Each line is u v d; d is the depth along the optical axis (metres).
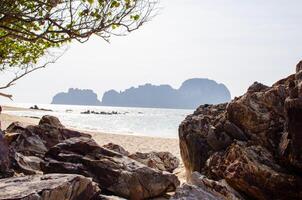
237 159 10.67
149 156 17.44
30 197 6.29
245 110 11.67
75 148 11.34
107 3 5.96
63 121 70.12
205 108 14.97
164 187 11.21
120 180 10.30
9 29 5.96
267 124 11.21
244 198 10.23
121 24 6.11
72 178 7.62
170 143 29.94
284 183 9.64
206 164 12.02
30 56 7.59
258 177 9.95
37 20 5.89
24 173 10.58
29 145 13.77
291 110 9.46
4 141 10.08
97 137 31.75
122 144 27.89
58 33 6.20
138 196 10.47
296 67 11.88
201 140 13.01
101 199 8.54
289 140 9.98
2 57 7.42
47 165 10.42
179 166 18.39
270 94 11.58
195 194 8.73
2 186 6.95
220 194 9.84
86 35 6.04
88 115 114.19
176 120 102.56
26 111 104.12
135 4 6.09
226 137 12.10
